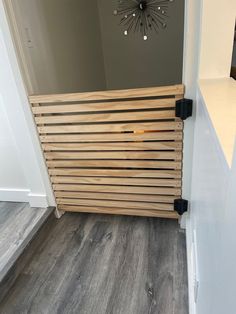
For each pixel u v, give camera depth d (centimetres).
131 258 153
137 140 149
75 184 177
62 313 126
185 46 123
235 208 38
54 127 158
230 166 41
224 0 102
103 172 166
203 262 82
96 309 126
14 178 196
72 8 224
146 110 140
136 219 186
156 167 155
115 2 297
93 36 286
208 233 70
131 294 131
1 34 140
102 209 182
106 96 141
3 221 182
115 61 331
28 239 161
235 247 38
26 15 152
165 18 294
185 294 128
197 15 114
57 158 170
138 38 312
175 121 139
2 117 171
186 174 152
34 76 161
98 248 163
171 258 150
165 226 176
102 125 150
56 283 142
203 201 85
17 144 173
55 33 191
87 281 141
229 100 79
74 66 229
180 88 130
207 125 74
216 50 113
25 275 149
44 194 189
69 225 186
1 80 153
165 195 163
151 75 330
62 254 161
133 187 166
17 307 131
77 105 148
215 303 57
